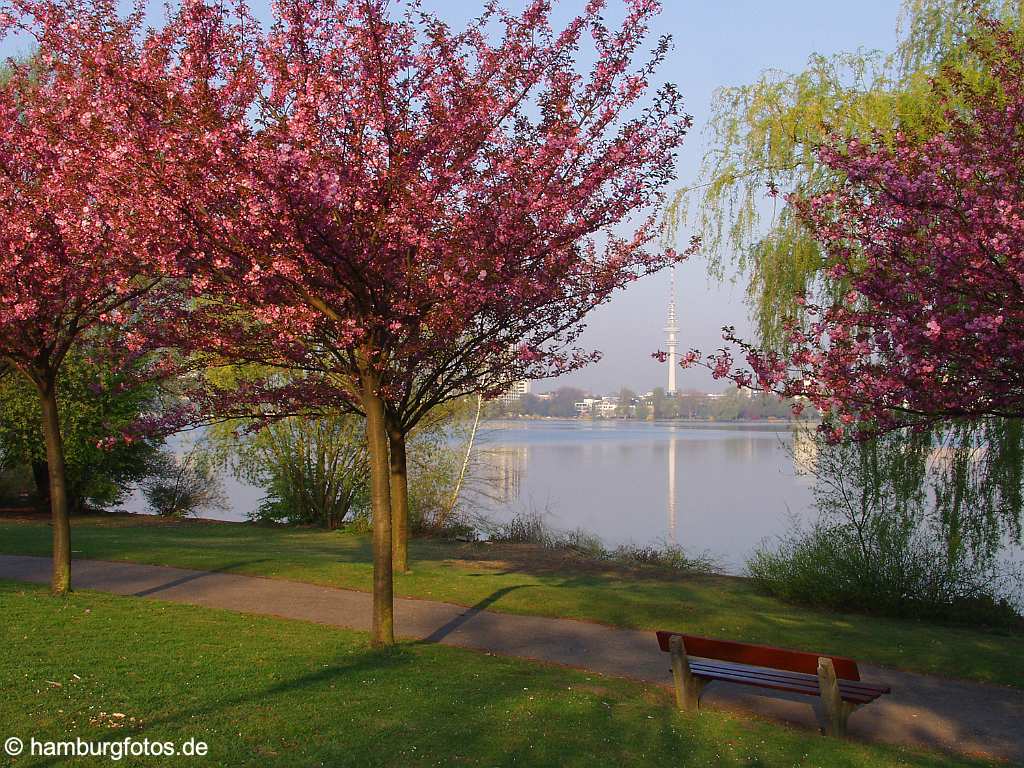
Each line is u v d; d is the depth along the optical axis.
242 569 14.56
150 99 8.39
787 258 14.38
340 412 15.52
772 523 26.33
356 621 10.91
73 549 16.48
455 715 6.77
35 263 10.23
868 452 14.02
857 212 8.12
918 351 7.24
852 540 13.52
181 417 13.81
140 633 9.29
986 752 6.94
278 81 8.37
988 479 13.70
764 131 14.70
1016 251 6.77
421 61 8.98
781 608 12.83
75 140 9.22
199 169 8.01
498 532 23.45
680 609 12.09
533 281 9.31
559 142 8.80
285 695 7.08
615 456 60.72
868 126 12.99
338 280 8.52
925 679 9.12
